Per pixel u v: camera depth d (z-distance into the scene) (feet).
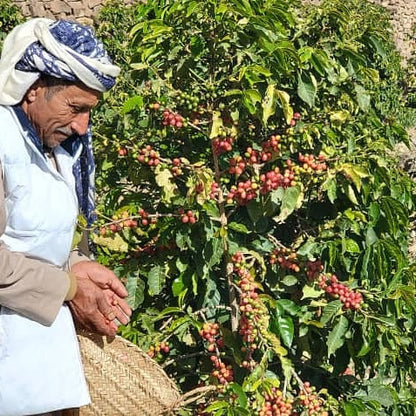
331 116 11.03
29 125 7.16
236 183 11.03
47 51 6.95
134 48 11.16
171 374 11.58
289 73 10.21
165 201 10.35
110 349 8.40
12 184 7.13
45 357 7.54
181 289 10.77
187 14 9.85
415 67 40.32
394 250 10.92
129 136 10.81
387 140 11.80
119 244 10.71
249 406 10.33
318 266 10.75
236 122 10.37
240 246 10.84
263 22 9.93
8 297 7.22
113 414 8.47
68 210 7.55
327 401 10.71
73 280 7.69
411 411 12.33
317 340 11.57
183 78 10.72
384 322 10.60
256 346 10.30
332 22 11.28
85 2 42.63
